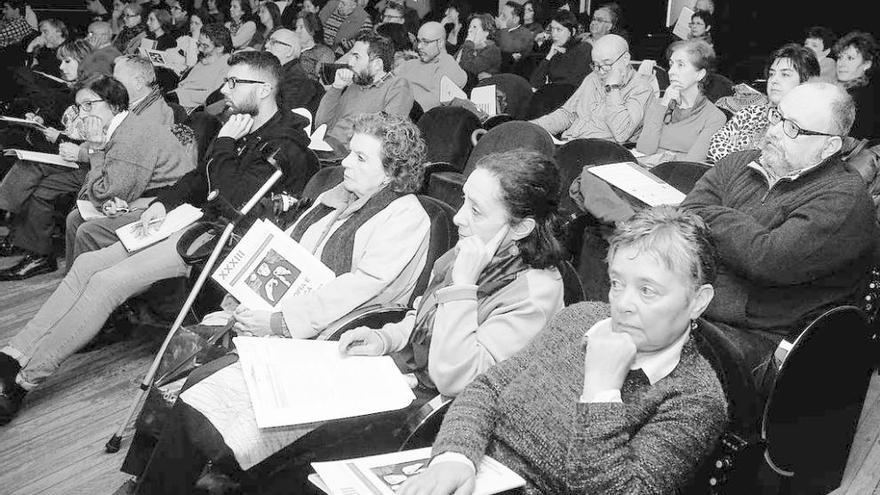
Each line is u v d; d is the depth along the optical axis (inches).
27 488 90.0
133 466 84.4
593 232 94.8
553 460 54.7
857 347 84.0
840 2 291.1
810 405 81.7
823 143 80.4
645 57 302.0
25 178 158.7
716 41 315.3
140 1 342.3
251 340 75.1
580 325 59.2
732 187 87.8
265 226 92.2
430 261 89.1
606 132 162.1
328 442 73.0
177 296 115.8
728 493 73.5
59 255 176.9
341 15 310.3
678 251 51.6
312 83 199.0
